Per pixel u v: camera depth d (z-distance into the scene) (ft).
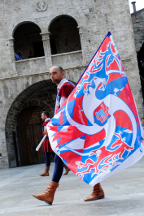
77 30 74.84
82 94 14.44
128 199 12.78
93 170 12.61
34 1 64.34
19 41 76.54
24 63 64.28
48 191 13.69
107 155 12.96
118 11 63.36
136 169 28.14
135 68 62.13
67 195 16.46
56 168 13.84
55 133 14.19
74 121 14.14
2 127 63.46
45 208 12.79
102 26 63.21
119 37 63.00
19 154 70.95
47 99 72.18
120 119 13.65
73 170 12.89
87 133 13.85
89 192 16.76
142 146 12.89
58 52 75.10
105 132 13.70
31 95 72.02
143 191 14.64
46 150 31.78
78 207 12.22
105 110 14.02
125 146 12.91
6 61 64.44
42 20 63.87
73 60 63.31
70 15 63.57
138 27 74.95
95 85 14.52
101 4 63.57
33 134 72.28
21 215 11.76
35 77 63.72
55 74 14.89
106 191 16.17
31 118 72.79
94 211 11.17
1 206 15.28
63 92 14.69
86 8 63.52
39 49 76.74
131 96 14.01
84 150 13.52
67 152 13.48
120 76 14.29
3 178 37.32
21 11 64.54
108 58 14.75
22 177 35.09
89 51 62.80
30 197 17.30
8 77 63.93
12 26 64.69
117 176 23.70
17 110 70.18
